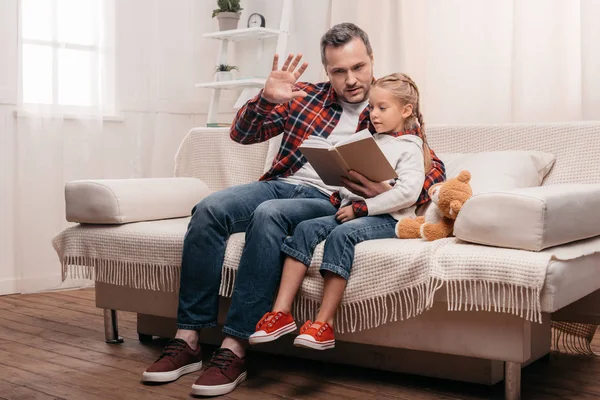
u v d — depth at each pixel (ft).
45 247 10.60
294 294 5.76
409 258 5.35
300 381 6.05
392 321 5.66
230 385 5.72
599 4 8.50
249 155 8.27
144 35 11.72
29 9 10.36
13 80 10.34
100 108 11.05
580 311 6.67
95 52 11.00
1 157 10.33
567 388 5.86
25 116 10.37
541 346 6.44
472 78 9.54
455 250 5.23
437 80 9.86
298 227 5.84
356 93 6.73
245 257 5.90
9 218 10.46
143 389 5.86
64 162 10.82
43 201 10.53
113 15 11.19
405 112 6.26
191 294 6.22
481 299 5.08
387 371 6.36
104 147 11.40
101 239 7.13
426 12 9.93
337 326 5.78
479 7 9.43
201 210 6.23
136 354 7.04
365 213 5.98
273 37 11.75
